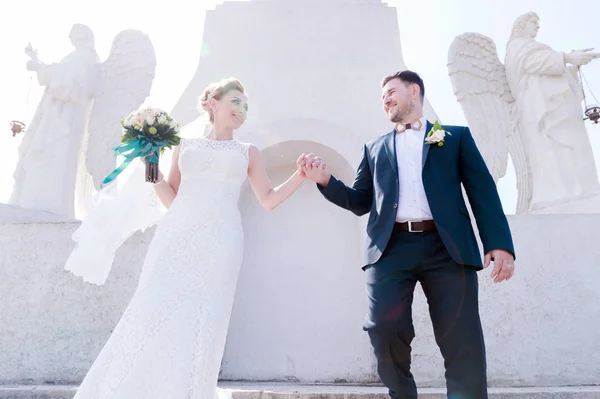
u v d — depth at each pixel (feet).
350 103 18.20
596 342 13.82
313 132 17.22
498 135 18.79
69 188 18.90
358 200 8.29
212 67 18.83
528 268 14.52
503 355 13.75
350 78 18.62
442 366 13.80
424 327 14.15
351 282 16.67
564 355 13.74
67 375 13.80
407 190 7.55
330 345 15.88
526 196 18.40
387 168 7.86
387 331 6.88
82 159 20.11
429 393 10.84
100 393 6.68
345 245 17.20
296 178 8.59
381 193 7.72
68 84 19.11
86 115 19.99
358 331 16.01
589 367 13.62
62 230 14.96
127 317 7.13
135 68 20.36
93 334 14.11
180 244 7.57
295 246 17.19
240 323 16.20
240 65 18.83
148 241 14.85
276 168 18.45
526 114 18.70
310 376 15.47
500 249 6.91
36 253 14.78
